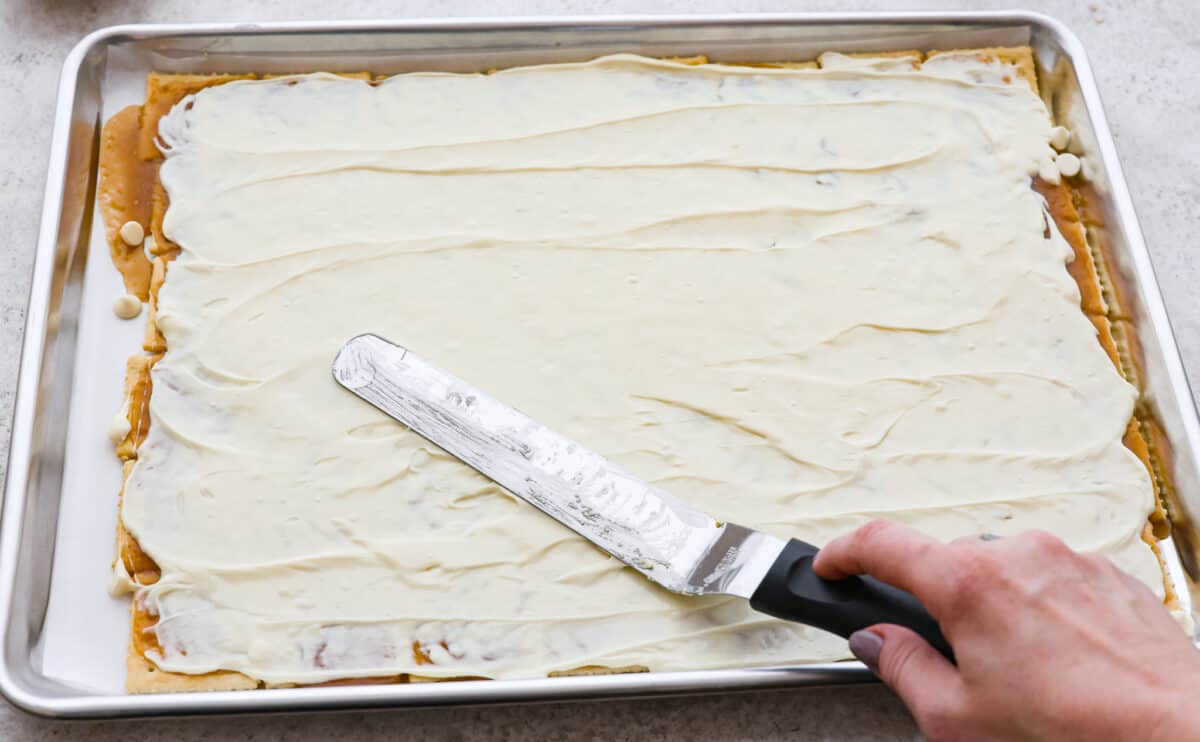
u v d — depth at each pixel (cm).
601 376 106
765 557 93
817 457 103
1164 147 132
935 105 123
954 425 106
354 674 93
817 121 122
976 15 126
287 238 112
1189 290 123
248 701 89
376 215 113
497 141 118
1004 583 76
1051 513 102
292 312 108
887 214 117
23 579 95
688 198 116
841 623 87
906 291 112
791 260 113
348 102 120
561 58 125
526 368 106
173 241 112
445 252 112
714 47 126
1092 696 72
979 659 76
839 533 100
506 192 115
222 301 109
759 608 91
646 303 110
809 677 91
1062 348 110
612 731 96
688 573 95
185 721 96
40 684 92
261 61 122
